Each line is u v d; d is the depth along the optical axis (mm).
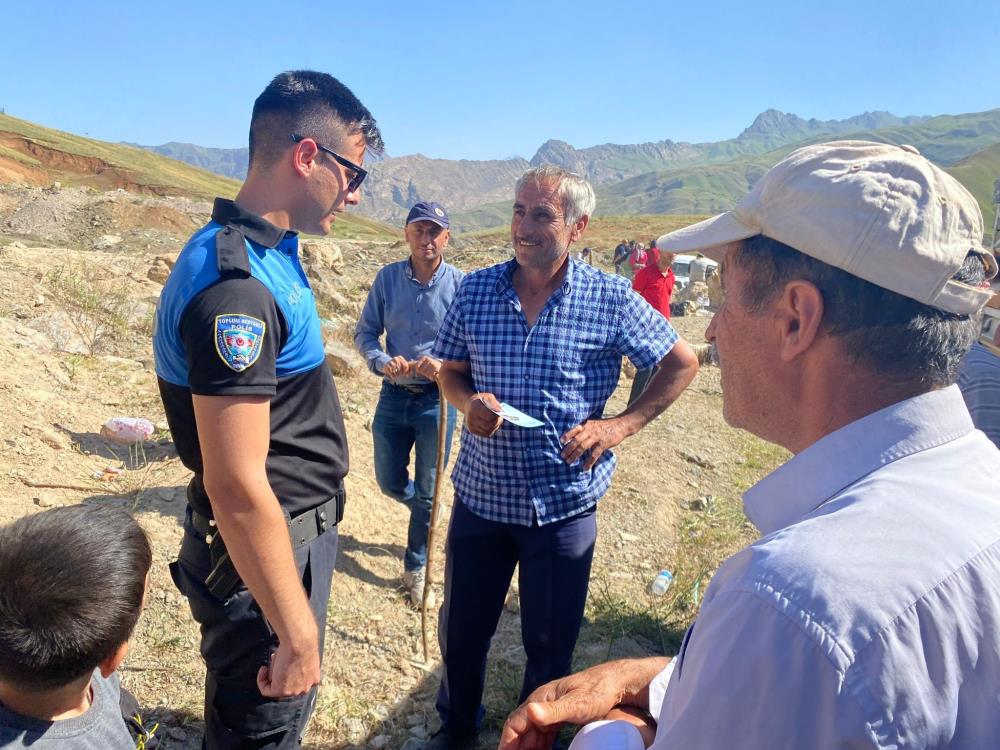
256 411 1739
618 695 1659
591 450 2656
